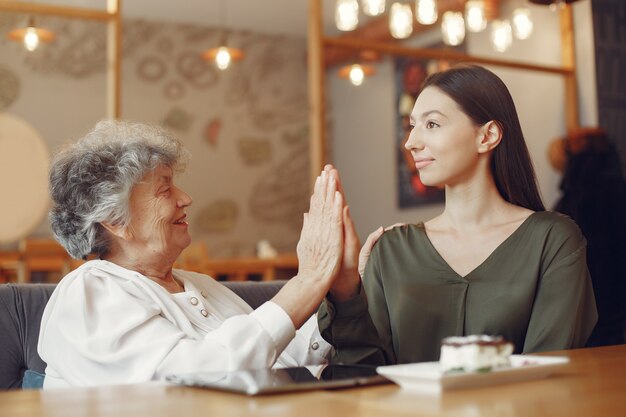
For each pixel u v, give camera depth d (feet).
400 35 18.86
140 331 4.47
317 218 4.51
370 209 30.81
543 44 22.31
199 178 31.96
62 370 4.54
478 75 5.52
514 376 3.27
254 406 2.85
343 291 4.76
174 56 31.99
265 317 4.25
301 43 34.45
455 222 5.70
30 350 5.73
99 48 30.25
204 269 19.17
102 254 5.34
